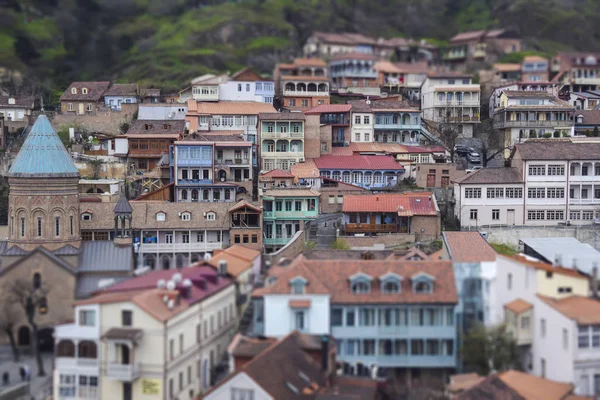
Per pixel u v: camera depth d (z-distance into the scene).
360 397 135.00
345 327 159.25
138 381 143.88
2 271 176.88
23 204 199.00
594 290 158.38
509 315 154.62
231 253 194.00
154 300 148.75
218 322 167.75
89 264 190.38
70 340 148.00
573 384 135.88
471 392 133.50
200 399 141.62
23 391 151.50
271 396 133.38
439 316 160.12
